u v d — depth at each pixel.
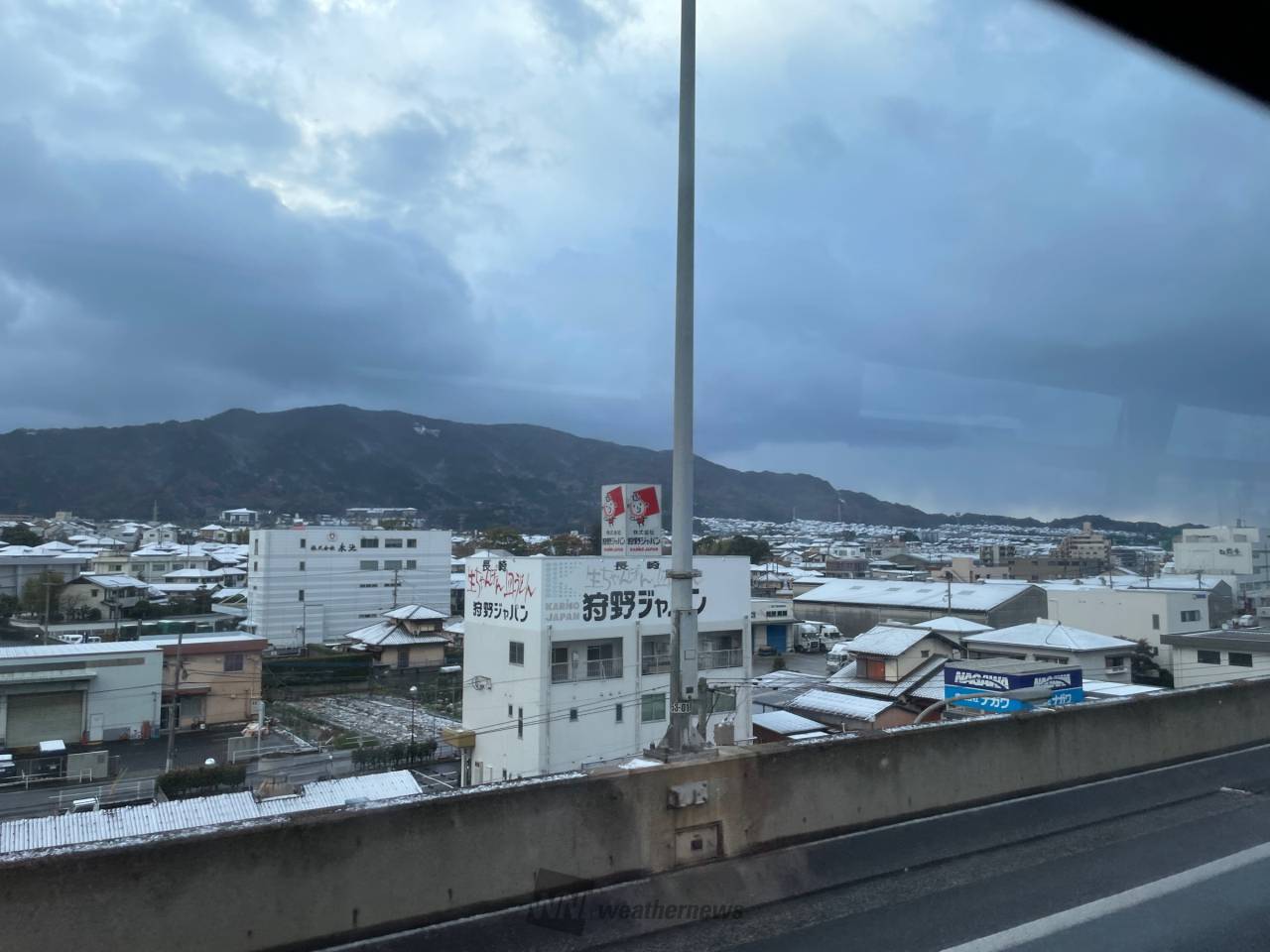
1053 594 54.31
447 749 36.69
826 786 6.84
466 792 5.34
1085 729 8.80
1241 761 9.73
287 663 52.25
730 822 6.27
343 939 4.76
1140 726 9.32
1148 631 49.09
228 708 44.03
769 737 33.03
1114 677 37.81
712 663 33.34
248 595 69.94
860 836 6.82
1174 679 37.69
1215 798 8.35
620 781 5.85
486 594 34.06
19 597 68.69
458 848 5.20
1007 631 41.00
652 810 5.93
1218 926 5.30
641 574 32.81
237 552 102.19
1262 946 5.02
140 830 16.09
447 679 55.31
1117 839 7.05
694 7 7.87
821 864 6.24
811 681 45.25
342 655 58.19
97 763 33.53
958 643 41.03
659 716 32.72
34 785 32.38
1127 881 6.11
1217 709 10.20
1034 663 26.92
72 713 39.44
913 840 6.80
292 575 67.19
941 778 7.55
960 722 7.94
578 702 31.27
